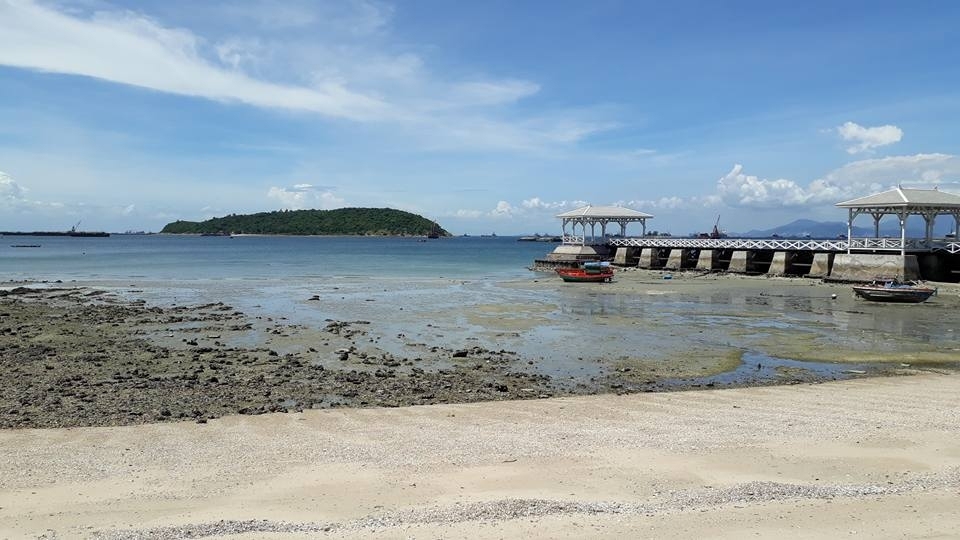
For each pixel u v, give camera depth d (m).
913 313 38.75
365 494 11.10
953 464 12.52
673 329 32.97
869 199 56.75
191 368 23.09
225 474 12.16
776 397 18.88
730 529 9.40
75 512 10.28
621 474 12.09
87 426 15.69
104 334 30.45
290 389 20.06
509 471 12.30
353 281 63.34
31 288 51.66
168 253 125.19
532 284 60.19
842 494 10.84
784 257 66.00
